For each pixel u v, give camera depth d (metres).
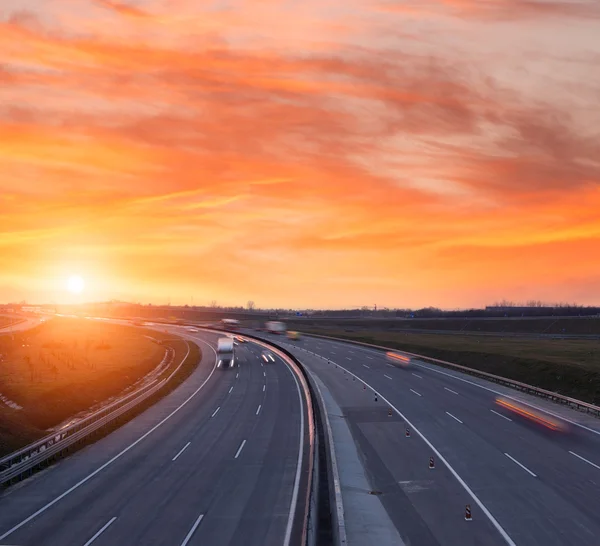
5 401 49.75
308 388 57.97
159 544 21.12
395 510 24.84
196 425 43.78
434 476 29.58
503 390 56.38
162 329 172.88
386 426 41.75
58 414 49.12
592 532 21.80
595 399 51.34
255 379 70.31
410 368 75.69
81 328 176.62
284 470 31.02
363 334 143.62
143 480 29.41
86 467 32.06
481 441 36.50
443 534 22.09
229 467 31.73
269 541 21.34
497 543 21.09
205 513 24.38
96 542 21.33
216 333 156.75
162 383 63.03
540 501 25.30
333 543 20.75
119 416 45.91
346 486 28.16
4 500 26.42
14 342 109.25
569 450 33.72
